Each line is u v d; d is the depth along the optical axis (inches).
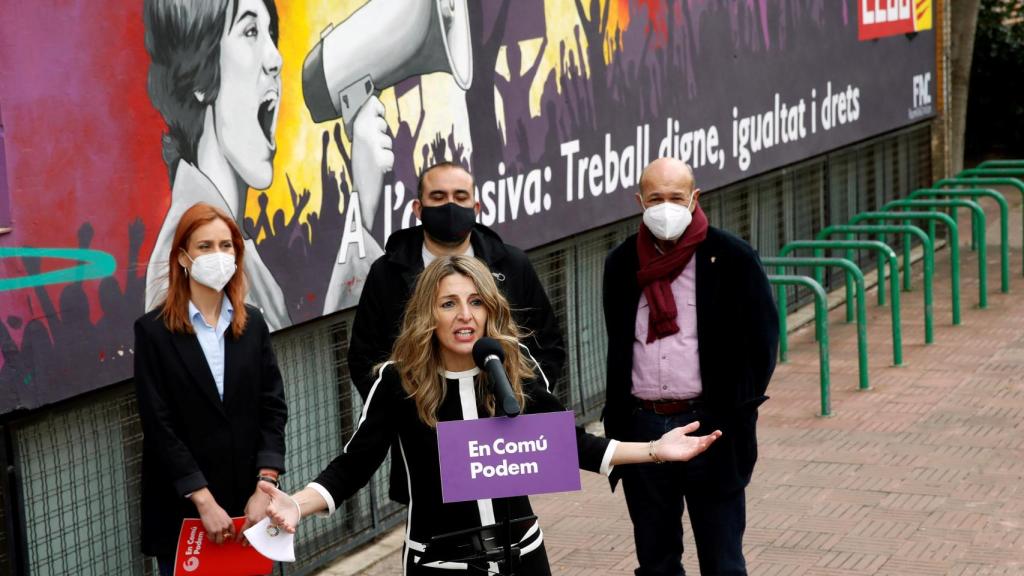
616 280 198.7
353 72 243.9
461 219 190.7
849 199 503.2
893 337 379.6
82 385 189.9
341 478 145.4
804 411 339.0
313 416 248.2
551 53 307.6
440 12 268.4
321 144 236.5
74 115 188.4
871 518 258.8
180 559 171.9
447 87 271.4
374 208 251.0
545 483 135.3
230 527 172.6
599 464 146.3
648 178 192.1
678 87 365.1
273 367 183.3
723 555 195.3
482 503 143.7
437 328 142.7
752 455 196.2
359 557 252.5
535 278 201.5
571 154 316.5
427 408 143.4
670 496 197.3
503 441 135.0
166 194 203.5
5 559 187.8
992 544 242.1
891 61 516.1
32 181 182.2
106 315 193.8
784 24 427.5
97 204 192.1
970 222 613.9
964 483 277.1
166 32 202.8
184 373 174.6
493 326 143.7
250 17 219.6
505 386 131.8
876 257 524.1
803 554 241.3
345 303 243.9
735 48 396.5
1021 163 529.7
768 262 362.6
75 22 188.2
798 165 452.4
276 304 226.8
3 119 178.1
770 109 420.5
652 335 194.7
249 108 220.1
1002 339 404.8
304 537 243.8
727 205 411.8
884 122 511.2
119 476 206.7
